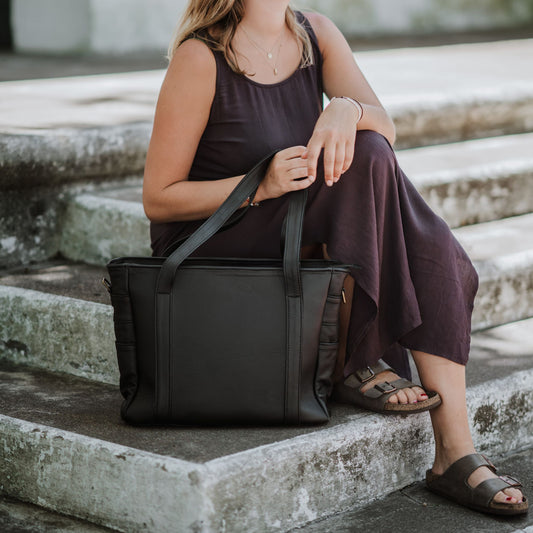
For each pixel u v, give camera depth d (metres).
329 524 2.22
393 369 2.44
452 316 2.32
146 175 2.42
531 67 5.39
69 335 2.74
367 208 2.28
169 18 6.80
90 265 3.24
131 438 2.21
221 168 2.45
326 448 2.22
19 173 3.13
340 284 2.23
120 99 4.29
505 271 3.10
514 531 2.18
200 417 2.23
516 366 2.73
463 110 4.17
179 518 2.05
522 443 2.68
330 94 2.65
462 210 3.52
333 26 2.67
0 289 2.89
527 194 3.74
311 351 2.23
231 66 2.38
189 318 2.20
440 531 2.18
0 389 2.62
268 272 2.20
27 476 2.32
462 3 8.66
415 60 5.86
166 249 2.34
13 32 6.76
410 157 3.81
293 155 2.26
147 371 2.23
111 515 2.18
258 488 2.10
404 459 2.41
